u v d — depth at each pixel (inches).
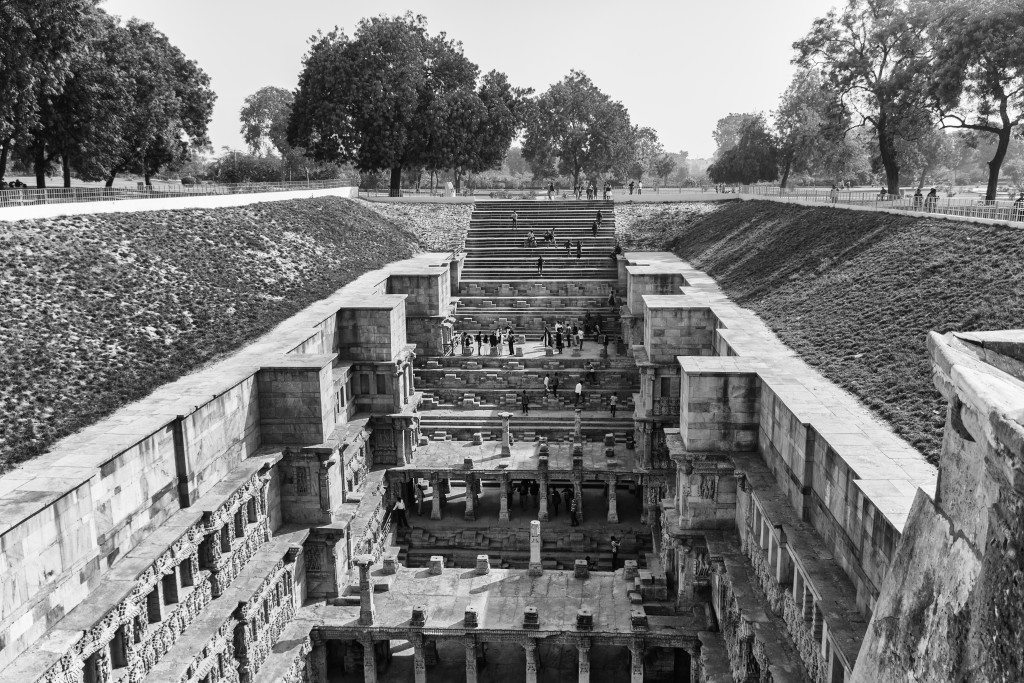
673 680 1218.6
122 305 1357.0
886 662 432.5
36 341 1144.2
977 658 322.3
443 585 1288.1
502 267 2682.1
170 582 941.8
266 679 1051.3
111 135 2309.3
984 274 1248.8
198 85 3255.4
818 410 999.0
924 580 403.2
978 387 356.5
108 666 800.3
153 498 946.1
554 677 1237.1
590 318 2372.0
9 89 1685.5
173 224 1840.6
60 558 752.3
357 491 1467.8
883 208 1870.1
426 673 1248.8
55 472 811.4
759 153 4564.5
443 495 1715.1
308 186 3299.7
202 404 1045.2
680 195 3299.7
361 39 3144.7
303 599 1227.2
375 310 1616.6
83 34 1849.2
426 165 3511.3
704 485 1178.0
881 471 793.6
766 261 1989.4
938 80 2039.9
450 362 2094.0
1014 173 5315.0
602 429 1840.6
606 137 4613.7
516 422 1888.5
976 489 353.1
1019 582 291.6
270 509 1194.6
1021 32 1841.8
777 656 861.2
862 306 1395.2
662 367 1583.4
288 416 1235.9
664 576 1258.6
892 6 2541.8
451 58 3400.6
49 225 1504.7
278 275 1836.9
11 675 667.4
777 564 947.3
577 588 1275.8
